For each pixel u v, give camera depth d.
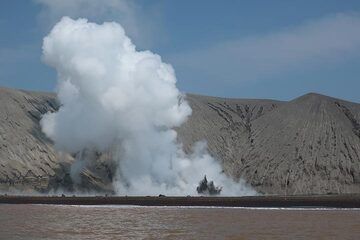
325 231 76.06
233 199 157.25
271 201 151.62
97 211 127.44
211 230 78.81
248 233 74.12
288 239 66.88
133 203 165.12
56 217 104.62
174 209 139.00
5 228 80.56
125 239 68.81
